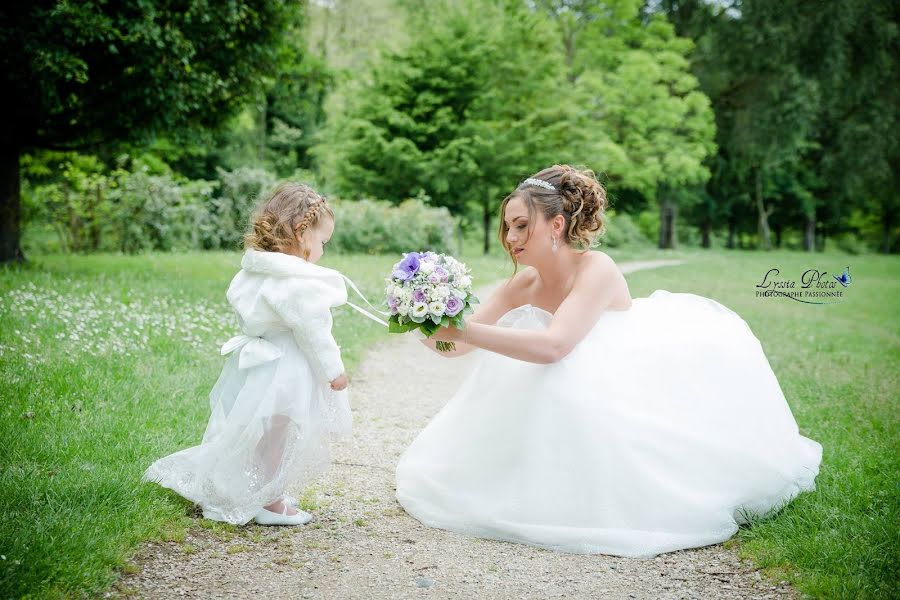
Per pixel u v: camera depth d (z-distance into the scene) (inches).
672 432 127.3
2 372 182.4
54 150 451.5
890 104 1199.6
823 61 1105.4
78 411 163.9
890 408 207.2
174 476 126.6
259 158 1180.5
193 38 400.8
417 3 1104.2
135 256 572.4
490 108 1027.3
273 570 107.7
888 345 344.8
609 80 1117.7
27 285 311.4
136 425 159.3
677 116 1090.1
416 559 115.0
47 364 192.9
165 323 261.4
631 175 1081.4
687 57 1262.3
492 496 128.2
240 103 482.6
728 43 1203.2
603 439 124.0
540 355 123.0
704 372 135.0
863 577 103.2
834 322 428.5
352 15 1202.6
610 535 120.0
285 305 116.6
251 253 122.0
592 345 132.8
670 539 120.4
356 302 385.1
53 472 131.2
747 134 1229.7
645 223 1829.5
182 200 673.6
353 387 234.5
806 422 189.5
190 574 104.1
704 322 143.4
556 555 119.0
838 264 987.9
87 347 213.3
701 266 901.2
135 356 215.2
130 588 98.0
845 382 245.6
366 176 1010.1
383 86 1029.8
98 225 640.4
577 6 1161.4
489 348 122.1
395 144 965.2
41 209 617.6
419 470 138.1
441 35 1033.5
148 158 742.5
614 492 122.8
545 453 125.1
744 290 591.8
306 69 625.3
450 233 822.5
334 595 101.0
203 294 352.5
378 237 780.6
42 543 101.8
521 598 102.5
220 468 121.1
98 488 122.7
